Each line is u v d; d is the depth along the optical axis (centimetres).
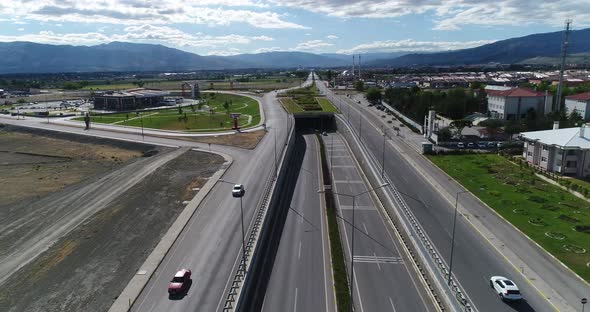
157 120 17225
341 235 6538
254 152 11275
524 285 4994
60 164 11394
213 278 4984
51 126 16225
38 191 8944
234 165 9962
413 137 13762
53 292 4800
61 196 8144
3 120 17888
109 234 6281
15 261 5544
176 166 9981
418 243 5647
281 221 7094
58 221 6850
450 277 4962
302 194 8562
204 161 10419
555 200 7681
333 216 7212
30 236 6319
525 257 5672
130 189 8338
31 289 4872
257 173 9225
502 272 5300
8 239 6234
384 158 11006
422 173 9612
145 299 4606
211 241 5959
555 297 4753
